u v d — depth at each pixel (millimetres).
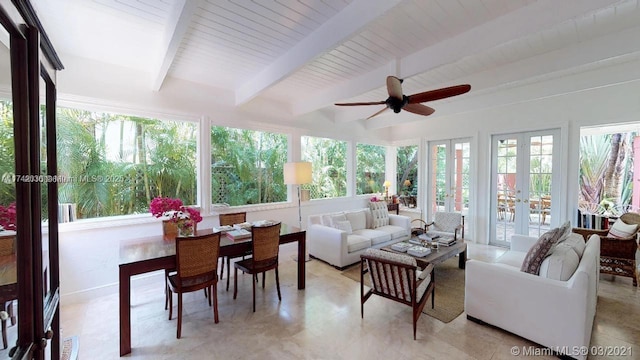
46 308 1397
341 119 5711
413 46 2768
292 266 4156
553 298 2105
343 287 3387
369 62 3188
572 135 4281
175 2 2027
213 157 4336
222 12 2188
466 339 2316
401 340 2307
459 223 4770
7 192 1132
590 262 2213
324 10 2174
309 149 5902
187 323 2568
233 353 2146
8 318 1146
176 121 3836
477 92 4094
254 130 4621
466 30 2457
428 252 3375
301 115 5199
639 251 3564
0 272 1138
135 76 3389
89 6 2104
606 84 3131
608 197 6168
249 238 2990
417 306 2391
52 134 1588
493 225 5312
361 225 4965
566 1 1934
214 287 2561
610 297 3027
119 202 3467
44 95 1546
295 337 2352
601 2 1793
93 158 3283
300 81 3869
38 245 1200
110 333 2430
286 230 3439
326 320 2621
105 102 3186
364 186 6910
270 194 5035
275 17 2264
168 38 2312
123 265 2174
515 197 5016
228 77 3691
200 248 2404
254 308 2785
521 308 2273
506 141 5125
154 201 2812
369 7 1972
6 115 1118
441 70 3312
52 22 2330
